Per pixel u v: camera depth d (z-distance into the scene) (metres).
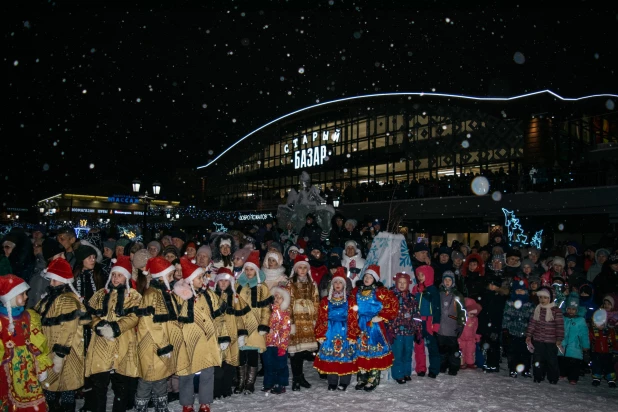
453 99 31.03
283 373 6.48
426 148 32.78
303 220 13.41
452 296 7.71
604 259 9.69
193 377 5.75
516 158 28.09
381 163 35.69
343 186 38.50
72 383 5.09
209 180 56.06
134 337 5.26
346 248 8.75
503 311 7.98
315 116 41.62
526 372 7.83
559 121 26.52
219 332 5.74
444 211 25.22
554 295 7.80
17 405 4.51
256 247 12.11
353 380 7.27
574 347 7.50
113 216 52.81
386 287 7.55
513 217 22.48
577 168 21.38
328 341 6.58
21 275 7.01
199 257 6.39
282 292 6.47
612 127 25.67
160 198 56.53
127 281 5.25
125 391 5.25
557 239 21.16
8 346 4.45
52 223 34.56
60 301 4.95
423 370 7.62
